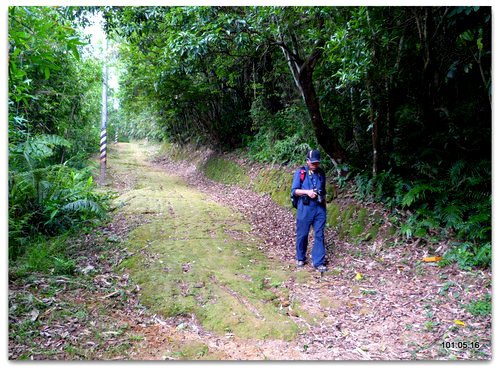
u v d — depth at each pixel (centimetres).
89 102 1266
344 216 548
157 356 251
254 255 475
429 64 512
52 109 952
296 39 597
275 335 289
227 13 571
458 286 344
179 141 1881
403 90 564
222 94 1162
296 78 568
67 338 257
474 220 393
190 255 449
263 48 729
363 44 419
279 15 491
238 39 516
